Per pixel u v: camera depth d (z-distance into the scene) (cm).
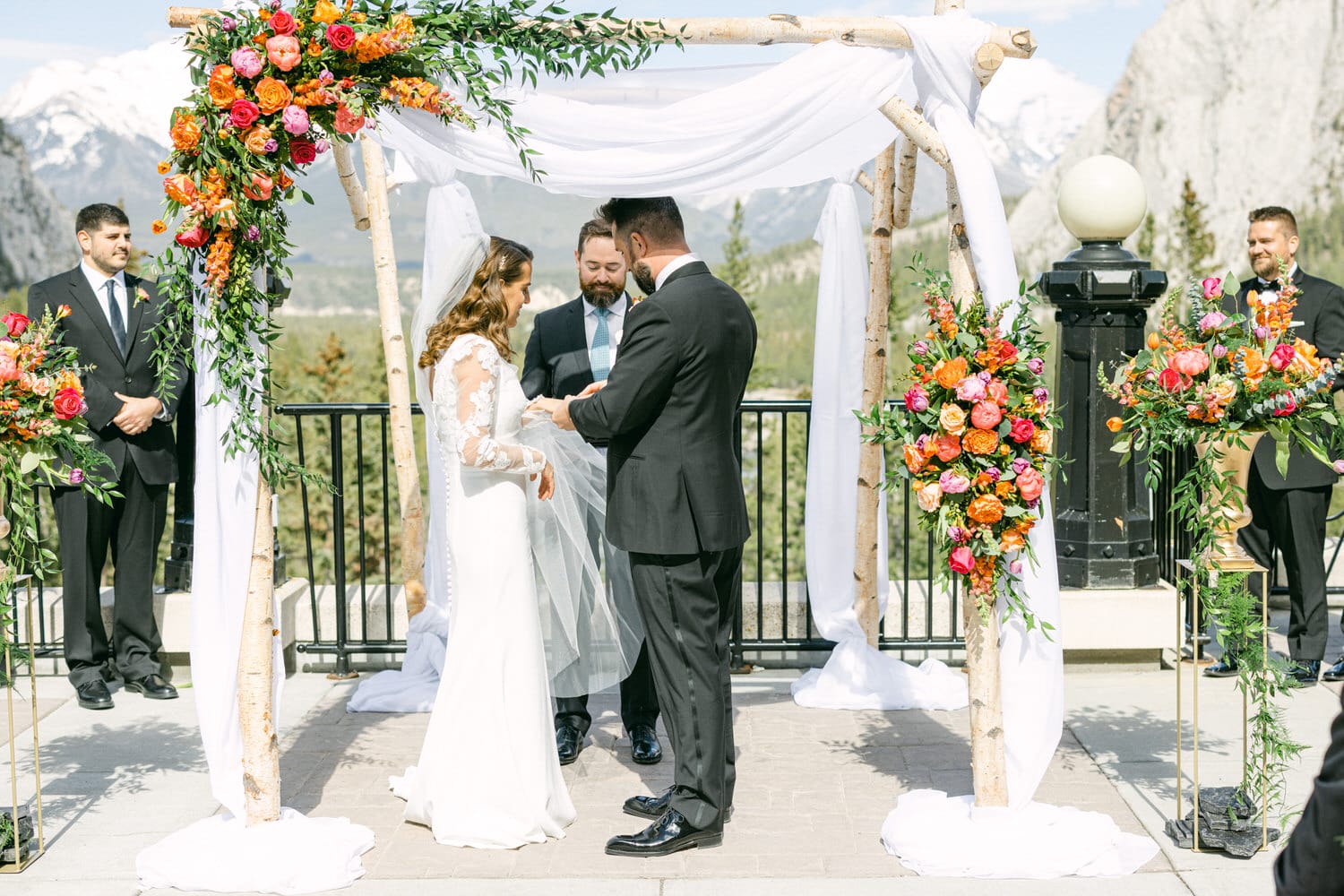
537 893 350
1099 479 532
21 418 364
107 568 1589
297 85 344
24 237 9712
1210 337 361
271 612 378
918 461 354
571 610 437
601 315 474
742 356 380
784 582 563
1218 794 382
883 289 508
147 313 524
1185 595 536
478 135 382
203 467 369
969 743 470
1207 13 12462
